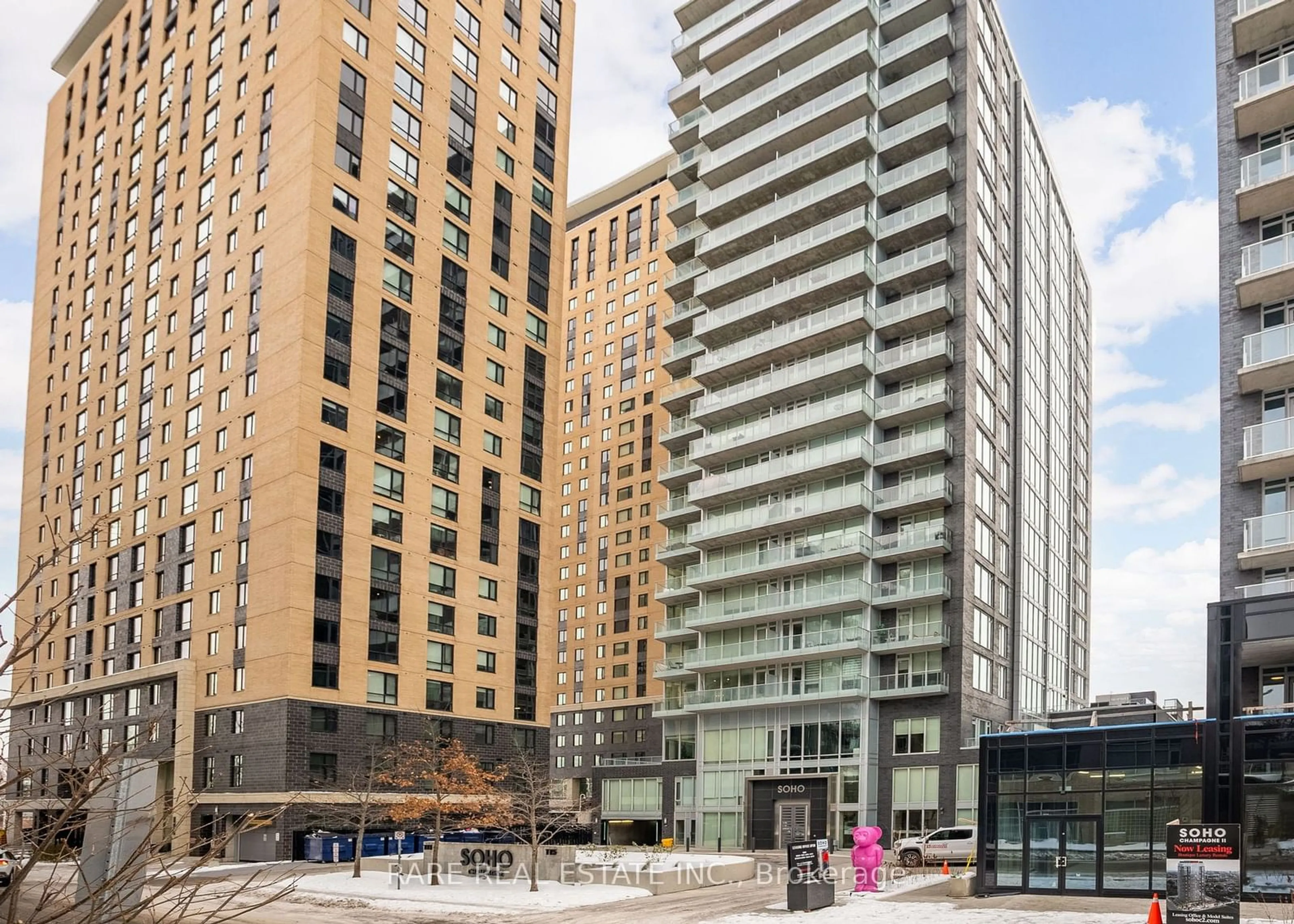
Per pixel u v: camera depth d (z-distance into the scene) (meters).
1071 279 94.81
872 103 66.94
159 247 70.25
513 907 27.98
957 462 60.12
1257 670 33.16
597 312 113.19
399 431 61.81
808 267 69.69
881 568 61.84
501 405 70.12
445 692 62.28
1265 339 34.72
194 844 6.40
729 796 64.06
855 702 59.25
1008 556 67.44
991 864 29.59
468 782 54.28
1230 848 18.50
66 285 80.44
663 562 77.44
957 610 57.91
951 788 55.31
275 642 53.97
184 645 60.31
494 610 66.81
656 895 31.17
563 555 110.50
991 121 71.06
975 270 63.66
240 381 60.19
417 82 66.19
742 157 73.31
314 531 55.66
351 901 29.66
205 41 69.31
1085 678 88.56
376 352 60.94
